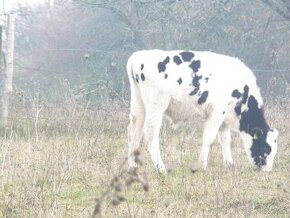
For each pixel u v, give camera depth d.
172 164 23.14
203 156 23.36
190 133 30.89
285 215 16.42
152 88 23.56
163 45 59.94
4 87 30.44
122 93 42.72
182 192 18.36
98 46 65.62
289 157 26.88
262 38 60.62
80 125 28.58
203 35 60.19
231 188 18.64
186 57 23.95
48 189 18.27
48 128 28.28
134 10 62.28
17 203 16.36
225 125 24.92
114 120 31.45
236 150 28.55
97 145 25.08
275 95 48.09
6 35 30.50
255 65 60.91
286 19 57.94
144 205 16.95
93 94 47.06
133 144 23.70
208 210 16.45
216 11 59.44
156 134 23.23
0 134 28.20
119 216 15.20
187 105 24.11
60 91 41.06
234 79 24.59
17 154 22.19
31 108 30.56
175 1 59.00
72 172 19.98
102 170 20.98
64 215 15.58
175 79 23.75
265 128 24.94
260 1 60.56
